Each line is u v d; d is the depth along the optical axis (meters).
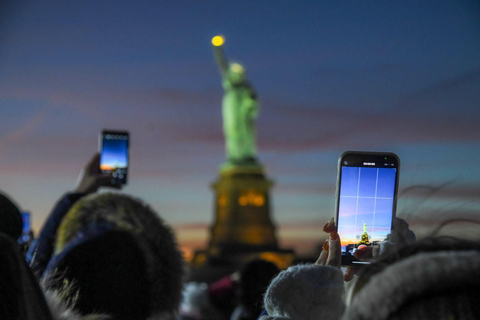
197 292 4.75
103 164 3.12
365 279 0.64
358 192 2.09
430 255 0.57
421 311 0.53
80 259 1.37
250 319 3.01
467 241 0.63
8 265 0.94
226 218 60.50
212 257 59.00
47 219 1.83
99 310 1.36
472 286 0.53
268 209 60.97
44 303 0.98
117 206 1.43
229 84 60.28
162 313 1.40
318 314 1.76
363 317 0.56
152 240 1.41
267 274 3.07
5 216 1.42
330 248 2.00
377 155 2.11
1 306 0.91
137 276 1.39
